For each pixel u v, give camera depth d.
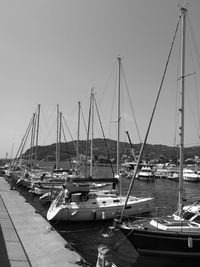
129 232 15.10
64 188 24.36
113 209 23.50
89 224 22.72
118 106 32.97
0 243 13.09
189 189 58.34
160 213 25.84
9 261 10.88
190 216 16.56
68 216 22.39
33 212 20.88
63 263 10.80
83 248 17.11
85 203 23.39
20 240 13.67
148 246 14.80
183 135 16.92
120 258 15.31
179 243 14.38
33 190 36.12
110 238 19.11
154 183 68.81
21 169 57.53
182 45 17.48
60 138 51.91
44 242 13.41
